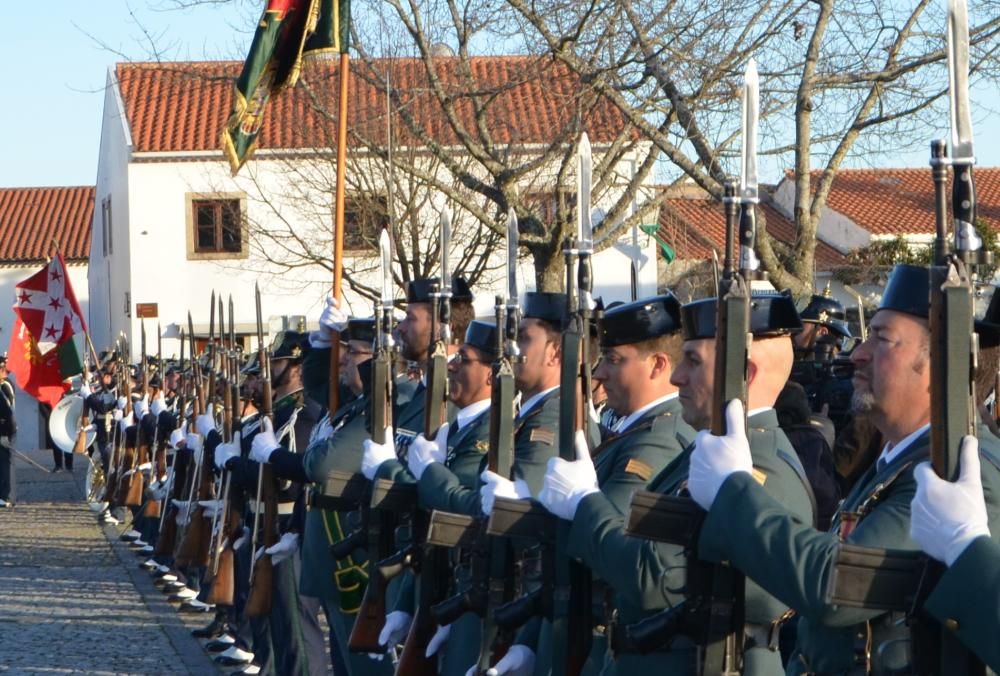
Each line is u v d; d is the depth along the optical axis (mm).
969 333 3684
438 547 6988
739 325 4328
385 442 7746
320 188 25969
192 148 38250
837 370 9688
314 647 9906
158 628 13469
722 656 4613
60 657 12008
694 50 14961
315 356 10172
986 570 3568
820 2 14242
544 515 5480
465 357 7410
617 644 5012
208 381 14055
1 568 17656
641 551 4824
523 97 20625
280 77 12625
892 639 4102
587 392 5426
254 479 10688
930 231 34719
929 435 4125
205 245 38469
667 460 5449
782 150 15148
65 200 56938
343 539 8156
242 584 11391
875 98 14859
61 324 26656
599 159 20141
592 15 15734
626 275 32375
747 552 4168
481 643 6410
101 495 23688
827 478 6668
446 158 17266
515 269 6262
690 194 21484
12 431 25828
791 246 15078
